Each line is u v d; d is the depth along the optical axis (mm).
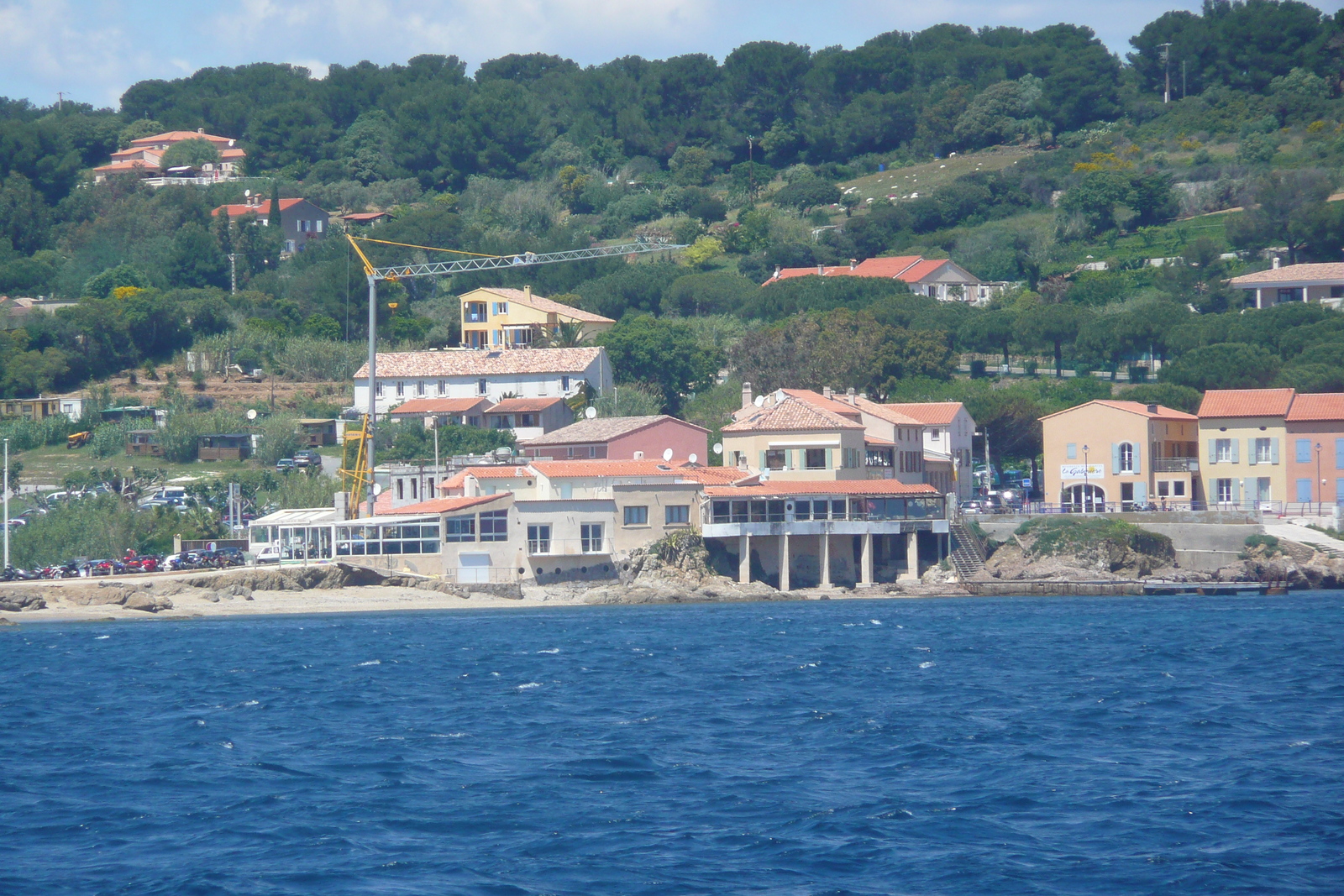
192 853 145875
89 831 155625
